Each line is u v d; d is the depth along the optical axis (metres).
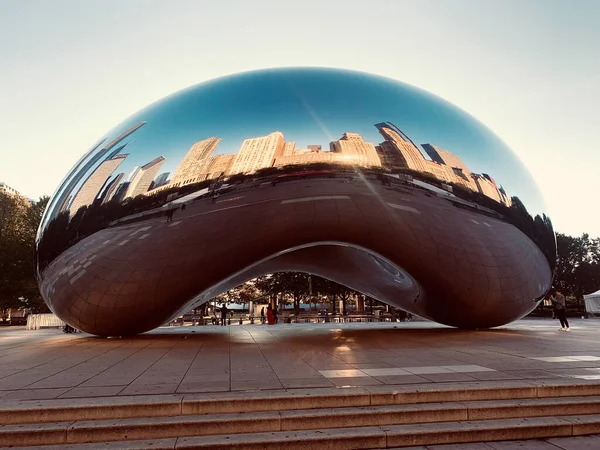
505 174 11.05
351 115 10.16
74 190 10.51
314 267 15.39
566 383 5.28
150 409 4.47
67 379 5.81
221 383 5.43
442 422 4.60
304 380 5.56
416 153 10.16
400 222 10.00
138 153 10.05
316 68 11.68
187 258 9.77
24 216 41.16
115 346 10.07
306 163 9.69
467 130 11.12
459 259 10.57
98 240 9.84
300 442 4.09
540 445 4.25
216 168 9.64
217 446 3.98
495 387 5.09
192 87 11.51
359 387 5.12
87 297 10.36
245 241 9.80
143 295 10.20
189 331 15.14
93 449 3.90
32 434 4.07
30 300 38.22
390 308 35.03
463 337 11.60
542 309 37.19
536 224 11.37
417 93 11.53
